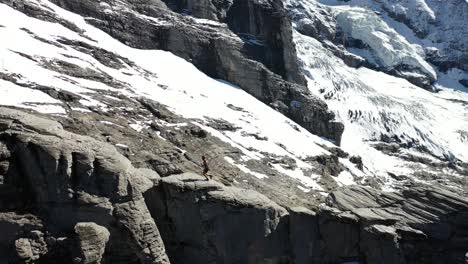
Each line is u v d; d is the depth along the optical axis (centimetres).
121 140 2850
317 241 2966
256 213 2747
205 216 2636
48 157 2205
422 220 3203
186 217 2627
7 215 2123
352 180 4406
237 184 3112
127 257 2327
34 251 2105
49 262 2136
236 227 2702
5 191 2170
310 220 2961
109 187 2302
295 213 2902
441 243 3191
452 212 3256
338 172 4372
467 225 3250
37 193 2202
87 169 2266
